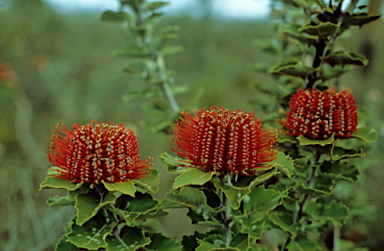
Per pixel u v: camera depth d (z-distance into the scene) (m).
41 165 1.74
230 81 3.03
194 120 0.85
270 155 0.85
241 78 3.08
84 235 0.83
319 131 0.88
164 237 0.87
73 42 3.27
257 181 0.82
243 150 0.83
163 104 1.19
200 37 3.64
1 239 1.30
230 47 3.70
